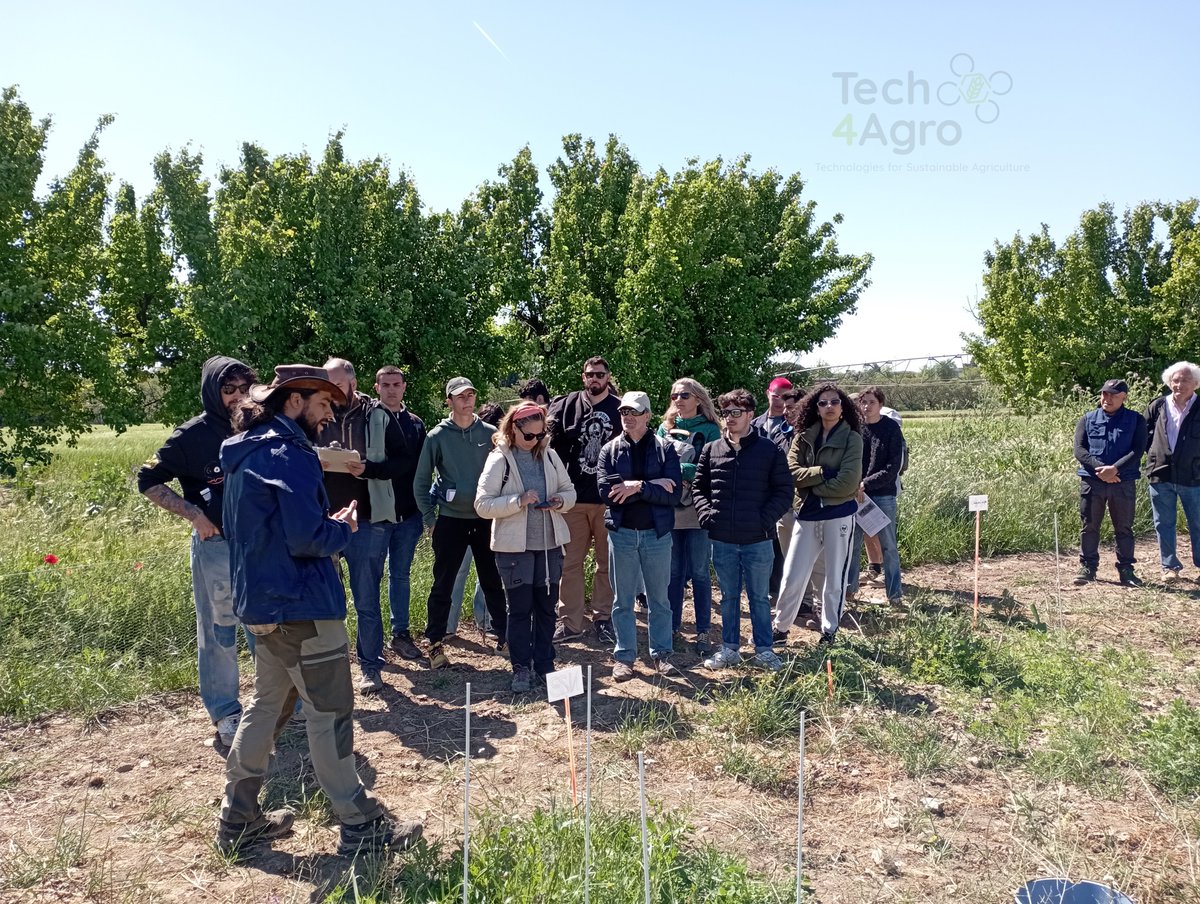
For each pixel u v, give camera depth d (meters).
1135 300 25.44
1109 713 4.86
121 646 5.92
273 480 3.23
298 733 4.72
